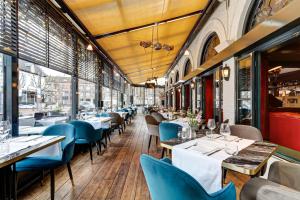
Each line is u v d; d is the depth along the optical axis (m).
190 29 6.81
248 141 2.15
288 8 2.19
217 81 5.66
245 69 3.69
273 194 1.08
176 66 12.13
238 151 1.77
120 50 7.21
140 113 19.14
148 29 5.64
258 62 3.30
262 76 3.34
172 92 13.70
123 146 5.19
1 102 2.68
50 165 2.31
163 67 13.88
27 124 3.47
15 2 2.60
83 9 3.87
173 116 6.16
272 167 1.73
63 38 4.11
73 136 2.86
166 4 4.33
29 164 2.27
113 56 7.93
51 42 3.62
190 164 1.65
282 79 8.93
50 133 2.89
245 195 1.58
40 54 3.27
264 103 3.36
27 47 2.93
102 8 3.90
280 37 2.64
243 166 1.41
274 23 2.44
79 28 4.66
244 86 3.74
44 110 3.99
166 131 3.41
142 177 3.10
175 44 8.30
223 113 4.62
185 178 1.04
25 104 3.28
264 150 1.81
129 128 8.54
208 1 4.63
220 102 5.15
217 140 2.18
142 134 7.02
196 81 7.52
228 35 4.35
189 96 9.41
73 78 4.95
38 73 3.70
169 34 6.67
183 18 5.54
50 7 3.52
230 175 3.08
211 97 6.95
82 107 5.70
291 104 8.58
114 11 4.12
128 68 11.33
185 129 2.28
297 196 1.00
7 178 1.94
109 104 9.20
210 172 1.52
